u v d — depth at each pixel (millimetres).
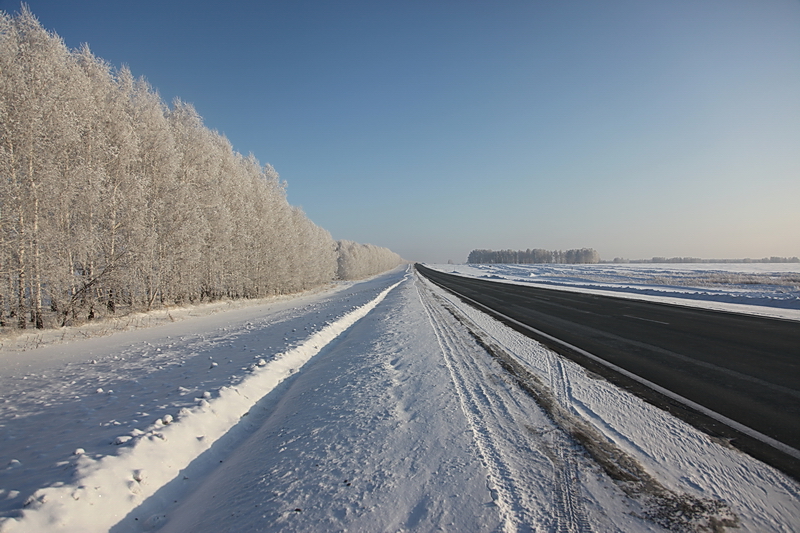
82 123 15258
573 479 3043
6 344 11758
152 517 3064
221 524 2762
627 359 6930
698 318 11930
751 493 2822
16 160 13180
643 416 4289
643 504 2709
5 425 4926
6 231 13062
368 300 21438
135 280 19391
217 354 9039
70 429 4520
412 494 2875
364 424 4258
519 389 5340
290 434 4242
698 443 3621
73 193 14438
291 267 37875
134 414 4844
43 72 13703
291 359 8008
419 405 4773
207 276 27172
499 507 2662
